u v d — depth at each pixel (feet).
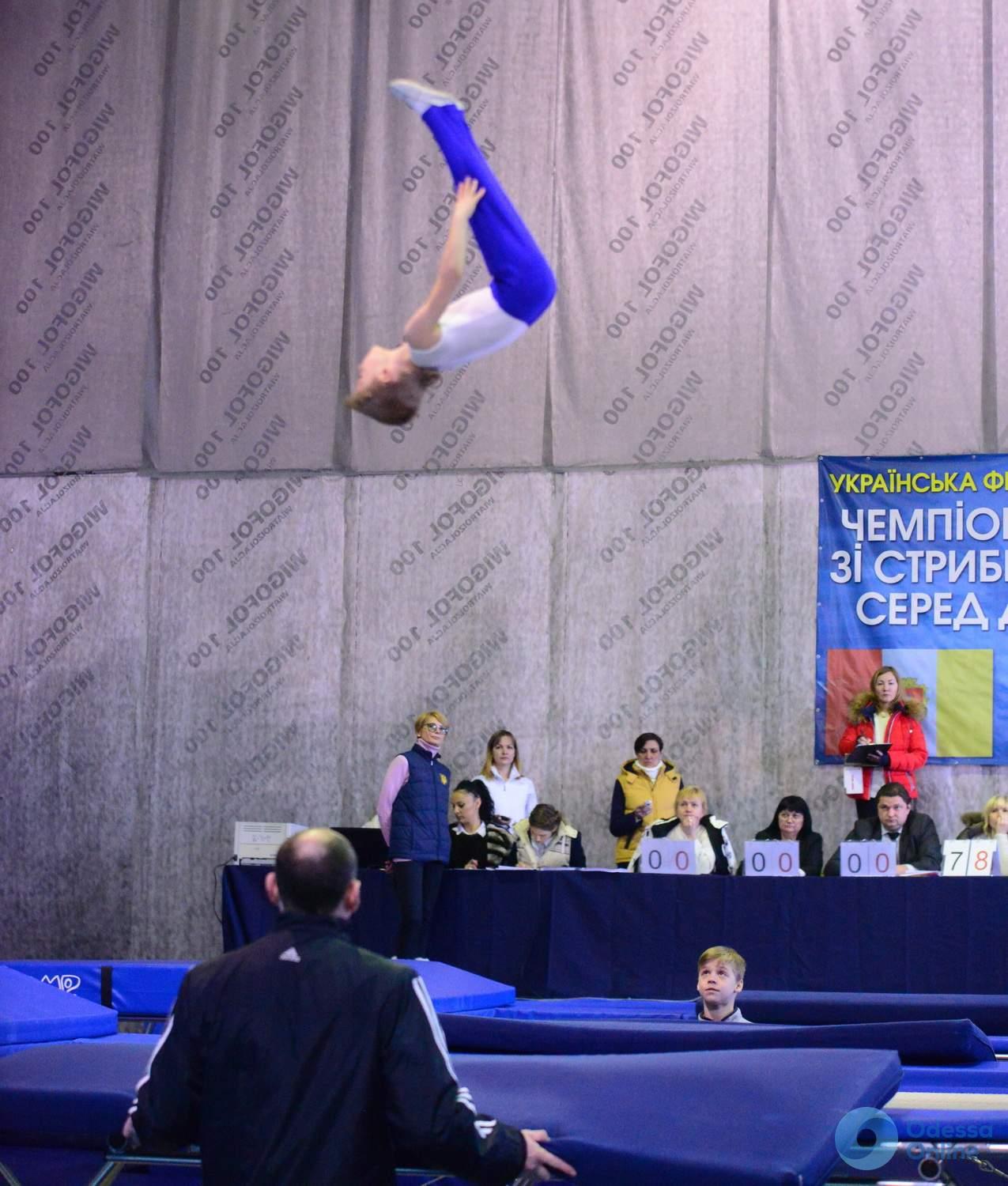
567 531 63.26
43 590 67.56
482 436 64.44
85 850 65.82
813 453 61.26
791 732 60.34
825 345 61.41
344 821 63.87
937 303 60.64
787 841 48.26
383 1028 17.52
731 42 63.26
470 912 48.34
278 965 17.84
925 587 59.93
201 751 65.41
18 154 69.36
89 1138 22.67
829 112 62.08
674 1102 21.04
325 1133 17.21
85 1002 31.86
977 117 61.00
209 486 66.80
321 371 66.13
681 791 50.65
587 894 47.03
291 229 66.80
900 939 43.73
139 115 68.69
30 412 68.49
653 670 61.87
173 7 68.90
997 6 61.26
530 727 62.64
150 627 66.59
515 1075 23.12
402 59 66.03
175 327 67.51
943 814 58.44
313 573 65.46
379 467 65.41
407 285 65.41
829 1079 21.70
